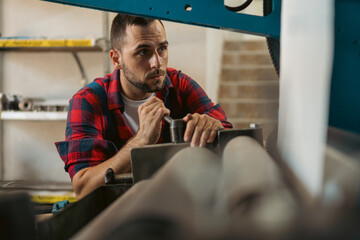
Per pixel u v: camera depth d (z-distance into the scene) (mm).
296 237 129
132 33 1107
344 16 443
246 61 3809
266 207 146
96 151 1065
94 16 2920
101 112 1247
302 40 261
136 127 1330
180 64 2928
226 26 629
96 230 179
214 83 3213
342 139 285
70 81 2934
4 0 2967
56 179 2955
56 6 2939
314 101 242
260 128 488
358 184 186
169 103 1394
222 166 269
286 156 274
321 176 217
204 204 169
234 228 134
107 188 500
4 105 2539
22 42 2512
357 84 440
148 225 147
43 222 302
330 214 144
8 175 2979
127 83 1269
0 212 217
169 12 629
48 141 2953
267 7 637
